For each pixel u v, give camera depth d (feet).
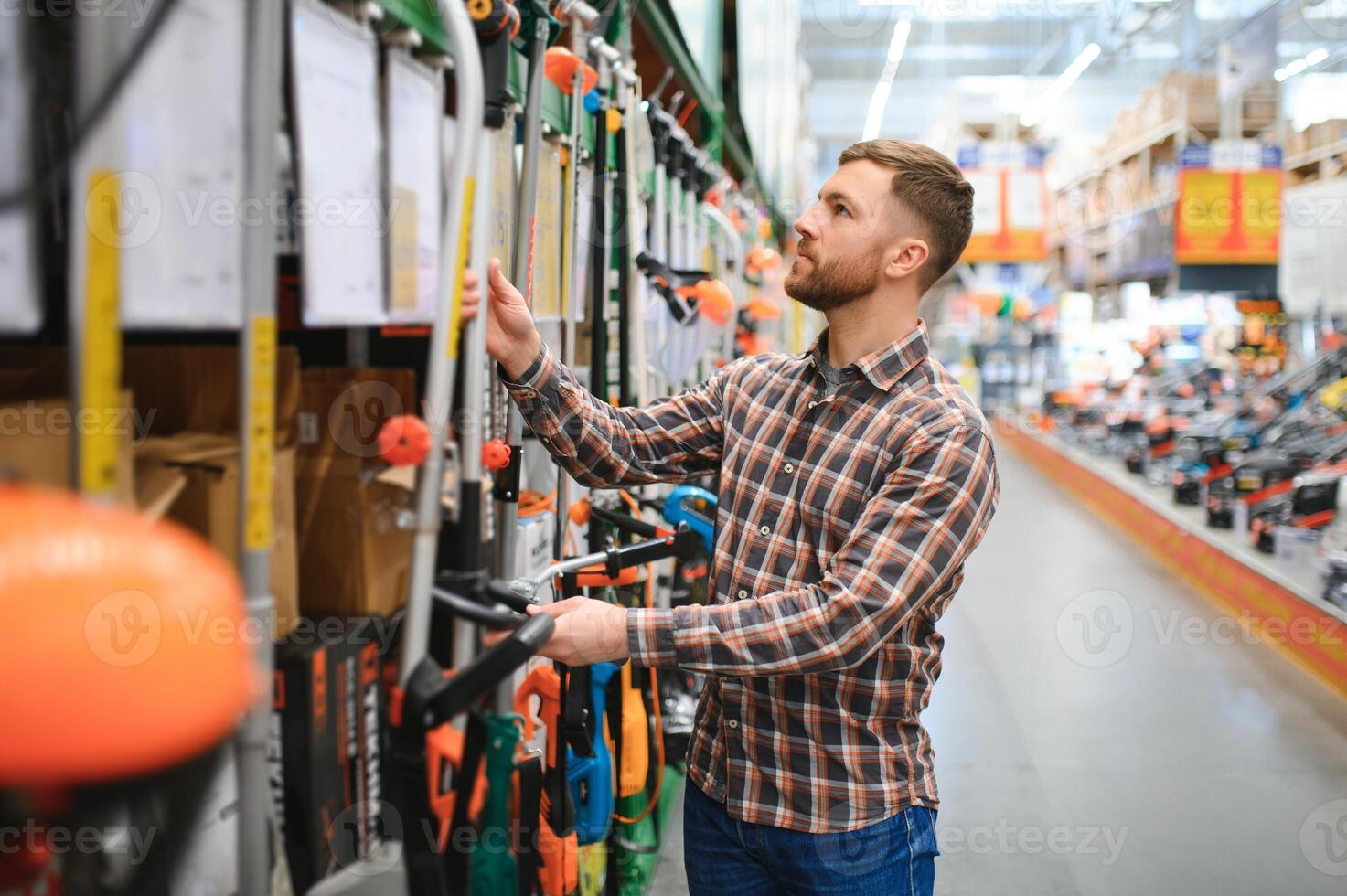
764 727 4.90
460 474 3.60
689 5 10.81
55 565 1.79
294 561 3.28
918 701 4.99
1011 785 11.86
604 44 6.79
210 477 2.94
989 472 4.73
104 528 1.91
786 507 4.97
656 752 8.36
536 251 5.67
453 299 3.30
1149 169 31.30
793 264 5.09
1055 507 32.24
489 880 3.27
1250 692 15.17
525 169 4.80
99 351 2.20
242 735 2.59
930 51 48.98
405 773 3.09
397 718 3.11
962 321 59.41
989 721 13.91
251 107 2.55
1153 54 37.70
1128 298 35.47
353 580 3.53
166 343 3.85
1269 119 28.07
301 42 2.81
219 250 2.52
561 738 4.79
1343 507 17.42
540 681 5.53
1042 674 15.88
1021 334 52.19
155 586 1.88
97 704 1.77
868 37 42.22
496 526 5.03
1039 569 23.18
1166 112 29.19
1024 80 49.93
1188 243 27.02
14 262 2.08
